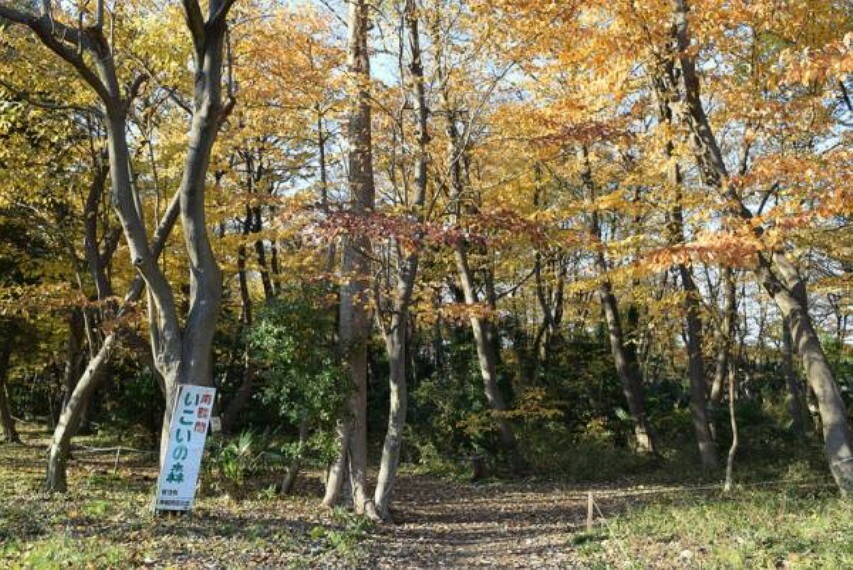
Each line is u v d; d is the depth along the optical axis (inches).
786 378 916.6
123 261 683.4
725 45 421.1
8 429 875.4
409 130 505.4
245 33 506.9
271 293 746.8
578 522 482.9
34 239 681.0
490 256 788.6
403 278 488.1
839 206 333.1
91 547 293.9
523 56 434.9
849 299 762.8
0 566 251.0
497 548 404.8
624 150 565.9
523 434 792.9
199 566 287.6
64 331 788.6
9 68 489.4
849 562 252.5
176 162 527.5
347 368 492.1
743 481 607.8
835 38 406.9
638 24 404.5
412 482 720.3
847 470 421.4
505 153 578.2
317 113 519.2
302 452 507.5
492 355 778.8
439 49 452.1
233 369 874.8
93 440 844.6
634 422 836.0
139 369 862.5
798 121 437.1
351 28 502.0
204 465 511.8
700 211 432.8
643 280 780.6
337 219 382.0
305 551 342.6
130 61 494.0
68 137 561.3
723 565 277.4
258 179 671.1
